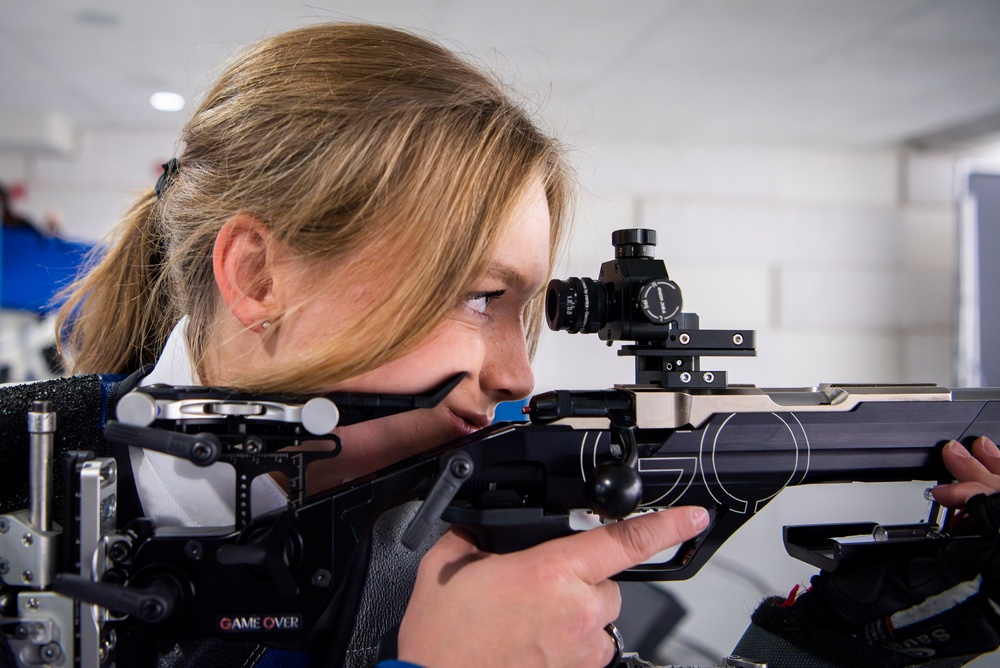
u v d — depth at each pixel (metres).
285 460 0.58
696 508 0.61
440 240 0.61
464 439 0.63
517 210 0.65
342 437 0.70
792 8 2.15
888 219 3.74
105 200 3.69
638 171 3.62
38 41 2.52
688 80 2.76
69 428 0.67
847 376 3.73
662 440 0.66
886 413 0.71
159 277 0.84
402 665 0.55
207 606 0.57
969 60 2.52
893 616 0.67
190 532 0.58
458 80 0.67
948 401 0.72
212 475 0.70
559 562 0.57
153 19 2.34
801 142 3.64
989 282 3.54
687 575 0.68
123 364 0.86
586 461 0.63
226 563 0.55
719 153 3.68
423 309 0.61
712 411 0.66
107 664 0.57
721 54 2.50
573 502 0.63
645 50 2.48
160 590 0.54
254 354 0.68
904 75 2.68
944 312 3.78
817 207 3.72
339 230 0.61
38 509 0.56
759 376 3.69
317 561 0.57
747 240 3.69
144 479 0.70
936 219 3.76
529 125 0.71
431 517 0.55
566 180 0.82
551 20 2.27
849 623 0.71
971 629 0.64
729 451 0.67
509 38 2.40
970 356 3.53
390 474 0.59
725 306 3.68
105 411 0.72
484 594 0.56
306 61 0.66
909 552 0.72
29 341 2.61
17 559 0.56
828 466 0.69
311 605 0.57
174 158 0.79
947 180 3.74
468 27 2.33
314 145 0.63
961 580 0.65
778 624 0.77
